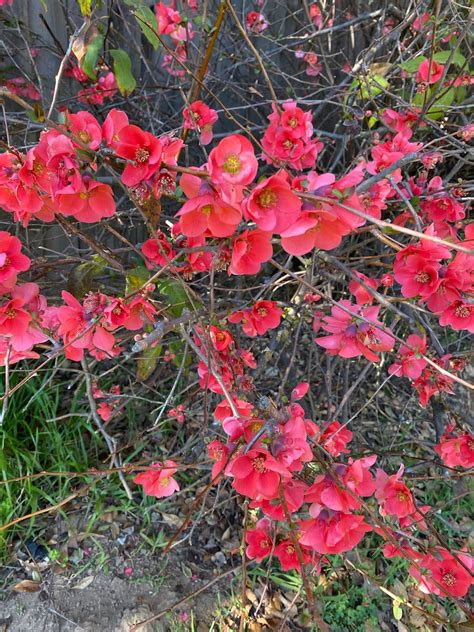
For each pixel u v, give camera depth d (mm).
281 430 312
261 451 295
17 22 674
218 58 809
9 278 373
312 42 868
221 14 424
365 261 628
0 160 340
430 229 391
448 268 392
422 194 517
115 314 386
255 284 792
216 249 389
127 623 578
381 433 742
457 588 420
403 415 732
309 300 547
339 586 619
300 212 293
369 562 625
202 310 457
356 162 613
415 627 593
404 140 502
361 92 621
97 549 637
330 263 583
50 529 647
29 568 614
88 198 340
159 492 438
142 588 610
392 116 592
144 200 340
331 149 895
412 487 568
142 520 669
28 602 589
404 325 712
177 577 622
